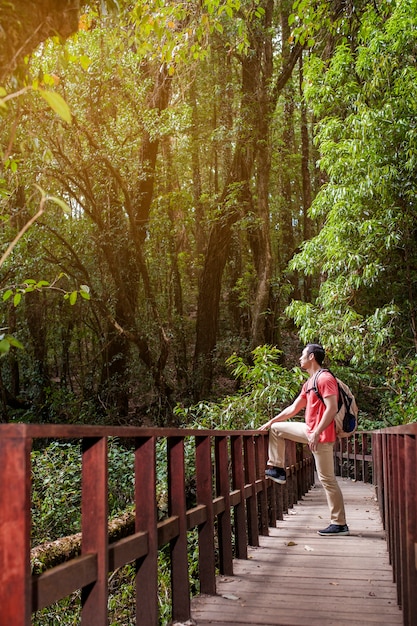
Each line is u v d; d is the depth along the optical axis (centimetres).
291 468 919
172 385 1894
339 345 1251
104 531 242
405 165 1081
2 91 212
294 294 2820
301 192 3294
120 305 1764
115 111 1581
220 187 3231
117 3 386
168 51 700
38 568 537
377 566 521
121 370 1850
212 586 438
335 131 1214
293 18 832
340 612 397
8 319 1811
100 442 247
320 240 1266
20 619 173
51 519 779
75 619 582
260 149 2016
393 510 446
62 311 2005
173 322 2306
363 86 1198
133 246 1809
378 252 1188
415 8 1055
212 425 1120
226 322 2722
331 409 629
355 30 1299
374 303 1324
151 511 310
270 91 1983
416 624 295
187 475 949
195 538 761
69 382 2308
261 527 671
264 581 475
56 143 1327
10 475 179
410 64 1115
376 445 1010
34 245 1524
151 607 304
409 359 1269
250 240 2266
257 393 1080
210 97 2341
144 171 1869
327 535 664
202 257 2797
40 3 270
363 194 1122
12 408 1945
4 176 1063
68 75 1255
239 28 805
